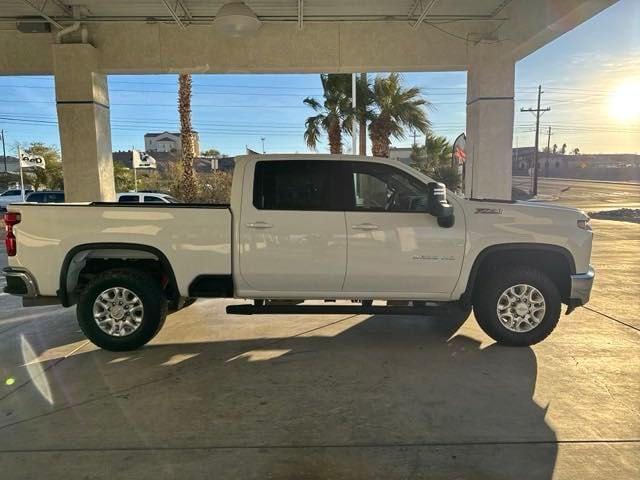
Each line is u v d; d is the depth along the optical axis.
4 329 6.43
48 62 11.91
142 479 3.16
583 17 9.10
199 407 4.14
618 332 6.04
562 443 3.56
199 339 5.92
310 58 11.89
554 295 5.44
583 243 5.46
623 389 4.43
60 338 6.03
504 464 3.30
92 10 11.21
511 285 5.46
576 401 4.20
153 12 11.30
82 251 5.43
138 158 35.03
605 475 3.18
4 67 11.91
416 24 11.12
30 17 11.46
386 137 21.66
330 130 21.88
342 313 5.55
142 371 4.93
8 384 4.64
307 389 4.47
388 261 5.35
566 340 5.75
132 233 5.36
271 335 6.05
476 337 5.91
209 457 3.40
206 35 11.74
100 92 11.86
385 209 5.42
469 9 11.22
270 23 11.73
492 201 5.80
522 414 3.98
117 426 3.83
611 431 3.71
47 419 3.95
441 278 5.42
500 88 11.48
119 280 5.38
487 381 4.61
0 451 3.49
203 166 43.78
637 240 15.66
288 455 3.42
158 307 5.45
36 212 5.36
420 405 4.14
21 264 5.39
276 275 5.39
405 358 5.23
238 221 5.33
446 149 34.38
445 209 5.06
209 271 5.38
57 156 42.31
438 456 3.40
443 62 11.90
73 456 3.43
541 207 5.55
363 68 12.05
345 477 3.18
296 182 5.40
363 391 4.42
